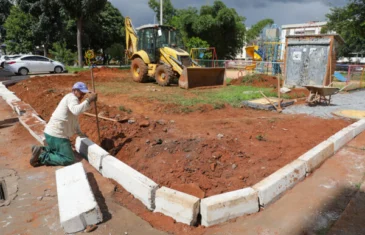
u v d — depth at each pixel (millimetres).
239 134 5871
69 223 3053
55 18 32156
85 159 4973
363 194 3799
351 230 3057
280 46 27812
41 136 5762
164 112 8039
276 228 3125
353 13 21281
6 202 3691
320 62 11977
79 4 25078
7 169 4699
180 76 13289
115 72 22359
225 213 3246
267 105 8539
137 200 3746
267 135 5914
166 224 3268
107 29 38594
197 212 3244
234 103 9188
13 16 33406
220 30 34938
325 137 5875
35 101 9445
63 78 16250
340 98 11016
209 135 5621
